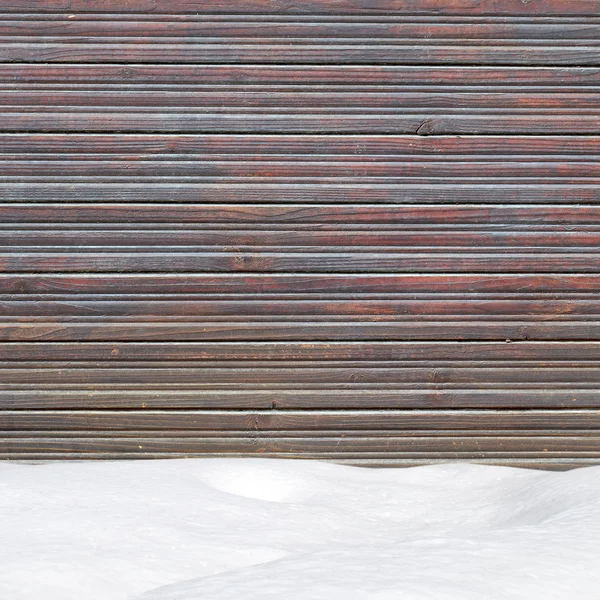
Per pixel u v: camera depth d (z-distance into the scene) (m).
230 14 3.78
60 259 3.82
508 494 3.44
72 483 3.03
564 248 3.86
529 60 3.81
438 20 3.80
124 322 3.85
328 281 3.86
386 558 2.08
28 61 3.75
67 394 3.86
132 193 3.80
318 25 3.79
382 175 3.84
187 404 3.88
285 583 1.87
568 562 2.07
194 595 1.83
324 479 3.62
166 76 3.78
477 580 1.90
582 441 3.89
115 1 3.75
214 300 3.86
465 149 3.84
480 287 3.87
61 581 1.99
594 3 3.79
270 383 3.88
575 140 3.83
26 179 3.78
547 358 3.89
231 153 3.82
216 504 2.87
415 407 3.90
